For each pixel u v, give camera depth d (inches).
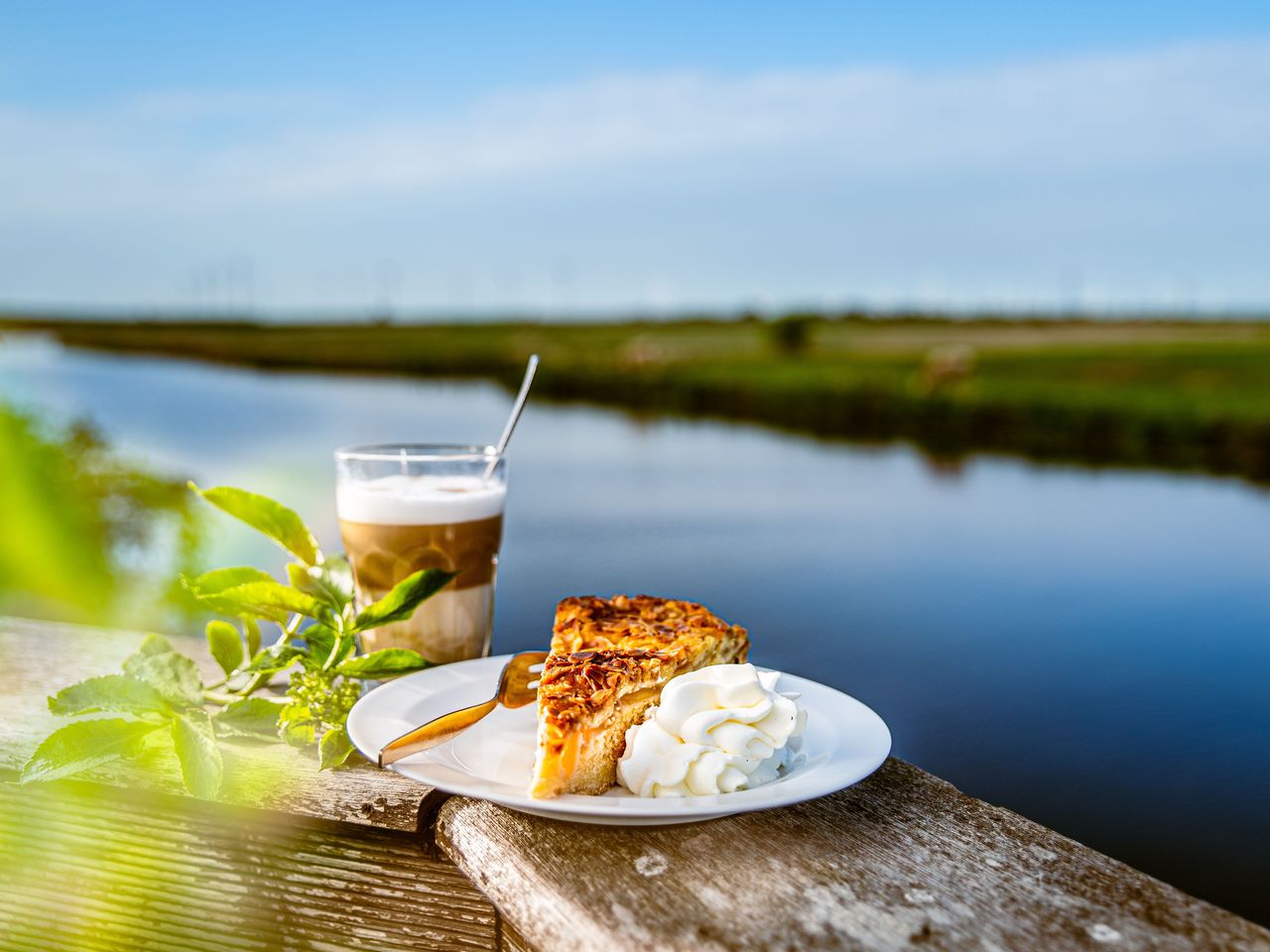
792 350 3341.5
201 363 3095.5
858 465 931.3
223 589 76.9
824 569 450.9
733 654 81.7
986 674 289.0
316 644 75.2
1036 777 214.5
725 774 61.6
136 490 332.2
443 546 89.4
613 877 55.3
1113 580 428.1
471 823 61.4
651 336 5187.0
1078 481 819.4
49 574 318.7
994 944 49.3
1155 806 200.1
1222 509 657.0
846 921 51.1
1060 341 4158.5
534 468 890.7
